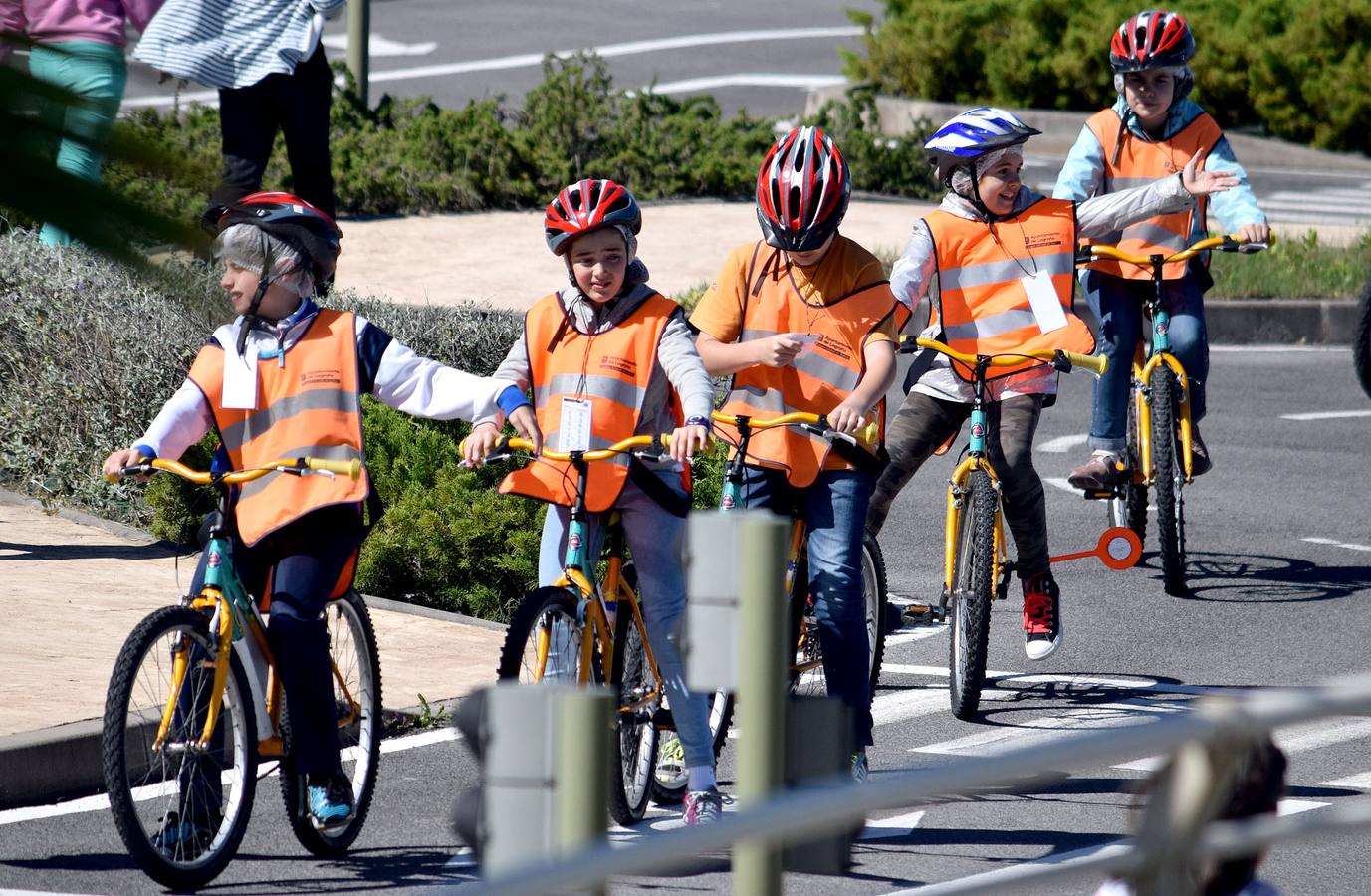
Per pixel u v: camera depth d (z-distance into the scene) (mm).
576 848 6723
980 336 26453
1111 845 20297
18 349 37438
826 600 21125
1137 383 33656
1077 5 109000
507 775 6875
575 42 130250
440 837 20469
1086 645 30016
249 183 5090
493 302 55750
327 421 19031
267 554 19172
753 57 129000
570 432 19438
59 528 33875
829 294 21484
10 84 3271
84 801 21250
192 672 18406
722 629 9328
